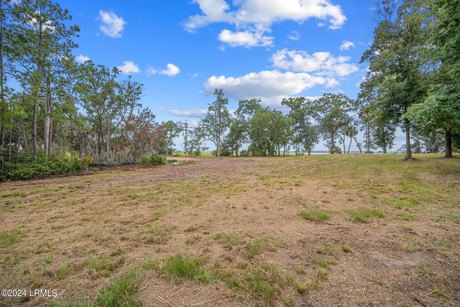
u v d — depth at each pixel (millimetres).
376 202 5082
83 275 2189
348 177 9234
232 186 7602
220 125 35938
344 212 4312
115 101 22734
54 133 21172
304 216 4074
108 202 5527
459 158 11922
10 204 5395
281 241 2941
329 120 30953
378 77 13031
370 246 2785
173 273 2156
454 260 2424
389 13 13516
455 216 3967
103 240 3094
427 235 3117
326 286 1954
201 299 1798
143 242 3025
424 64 10805
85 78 16359
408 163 11383
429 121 10938
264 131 34375
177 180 9375
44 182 9117
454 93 7250
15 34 11211
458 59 7113
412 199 5316
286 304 1728
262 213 4352
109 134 23484
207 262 2404
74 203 5445
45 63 12609
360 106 26266
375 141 22828
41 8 12156
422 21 10953
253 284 1977
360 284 1985
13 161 11234
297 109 35188
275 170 12859
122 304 1722
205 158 28719
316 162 15641
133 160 20344
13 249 2834
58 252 2730
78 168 13469
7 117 10617
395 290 1902
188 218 4109
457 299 1800
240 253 2613
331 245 2820
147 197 6020
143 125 22562
